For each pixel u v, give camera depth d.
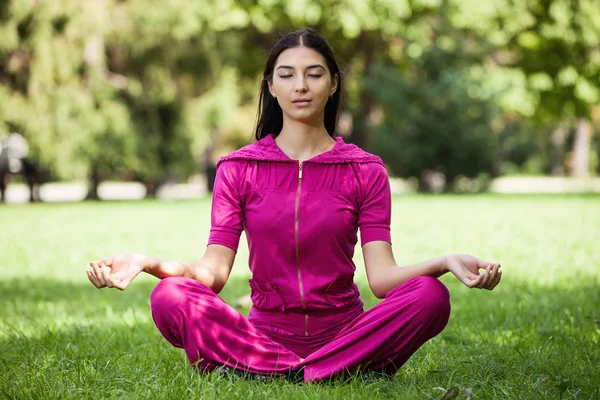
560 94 33.31
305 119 4.17
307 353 4.16
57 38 24.80
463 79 29.58
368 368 4.04
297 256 4.09
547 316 6.15
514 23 30.58
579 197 26.62
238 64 33.91
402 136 30.28
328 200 4.10
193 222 17.91
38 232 15.53
